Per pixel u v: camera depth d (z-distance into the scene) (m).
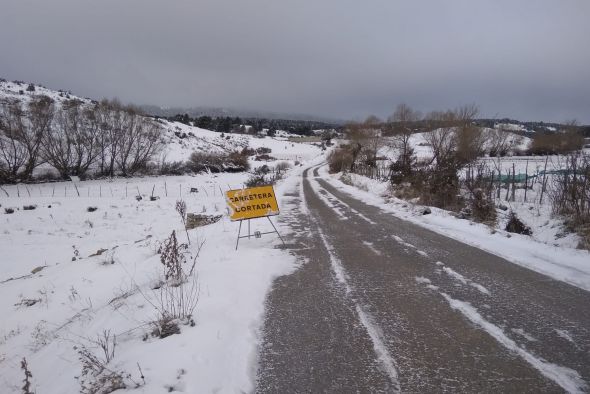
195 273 6.95
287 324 4.89
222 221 13.20
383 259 7.83
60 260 11.41
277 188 25.77
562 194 12.12
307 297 5.80
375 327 4.73
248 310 5.27
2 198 21.08
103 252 10.50
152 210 19.12
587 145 39.09
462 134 28.08
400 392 3.43
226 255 8.23
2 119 32.41
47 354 4.67
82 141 32.62
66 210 18.17
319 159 81.56
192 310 5.10
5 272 10.36
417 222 11.94
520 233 10.70
